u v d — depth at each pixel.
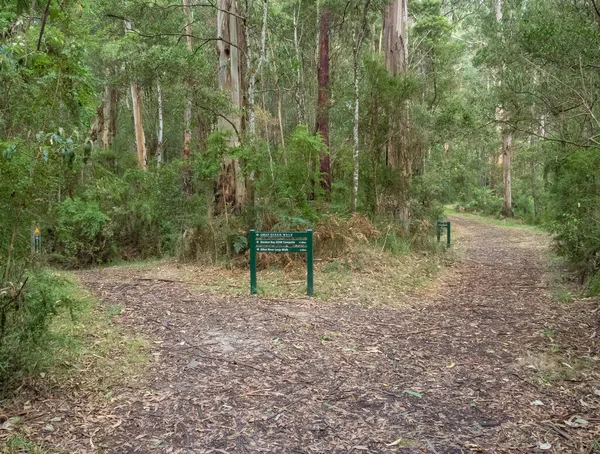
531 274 10.13
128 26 16.58
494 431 3.29
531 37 8.96
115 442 3.07
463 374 4.37
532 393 3.94
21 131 3.91
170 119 23.78
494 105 11.25
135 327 5.52
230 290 7.77
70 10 5.65
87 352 4.54
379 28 26.19
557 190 10.93
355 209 11.97
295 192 10.85
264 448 3.04
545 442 3.14
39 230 4.25
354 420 3.44
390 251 11.07
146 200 14.84
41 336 3.79
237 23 11.59
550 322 6.04
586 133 10.76
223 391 3.89
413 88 12.86
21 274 3.52
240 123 11.51
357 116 12.09
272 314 6.28
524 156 23.02
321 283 8.18
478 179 41.69
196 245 10.91
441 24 25.86
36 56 3.98
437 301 7.59
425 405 3.71
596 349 4.92
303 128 11.05
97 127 20.75
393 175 12.77
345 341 5.29
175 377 4.15
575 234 8.97
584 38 8.23
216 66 13.21
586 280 8.20
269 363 4.55
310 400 3.76
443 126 14.41
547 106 9.93
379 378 4.25
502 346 5.18
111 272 9.89
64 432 3.15
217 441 3.12
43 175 3.52
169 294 7.38
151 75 13.89
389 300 7.44
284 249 7.50
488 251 14.95
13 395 3.57
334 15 19.59
